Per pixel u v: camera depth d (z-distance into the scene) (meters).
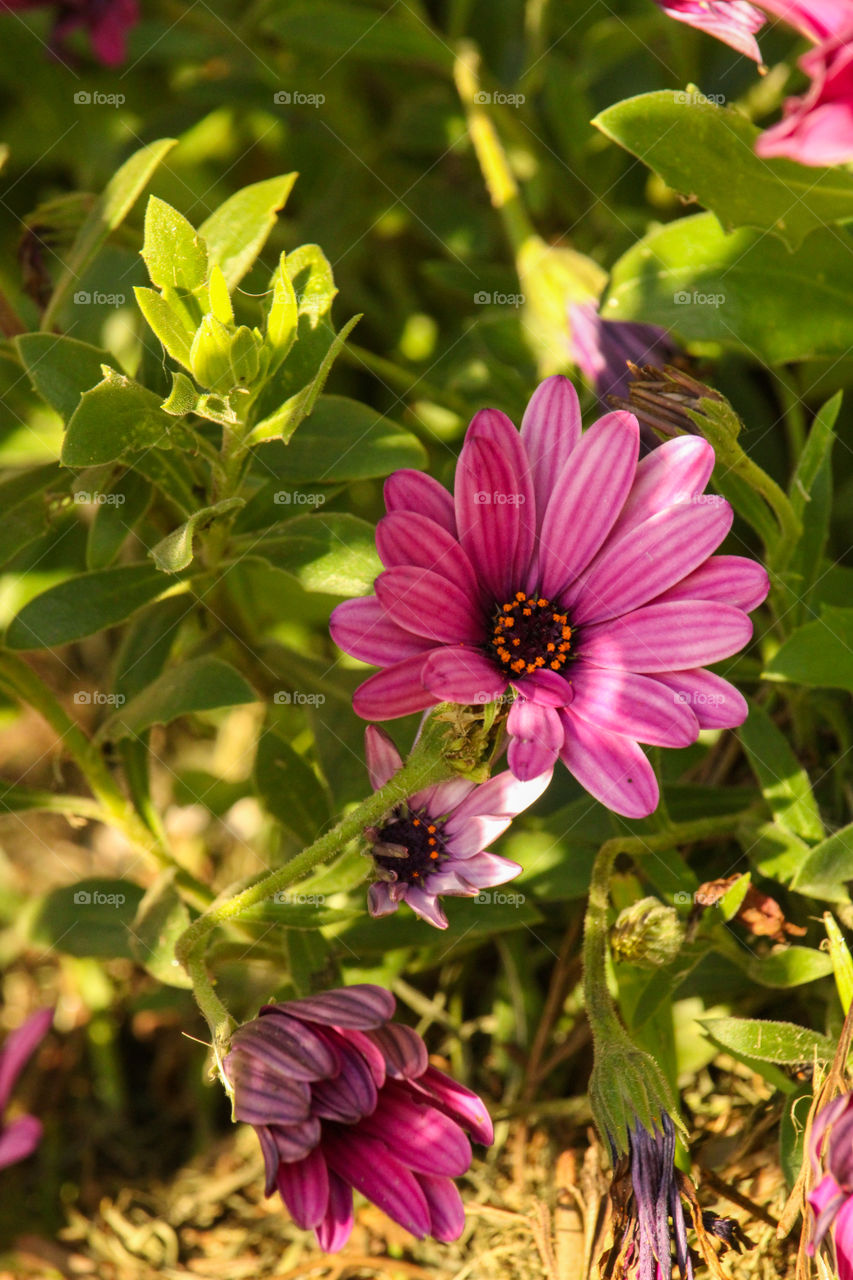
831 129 0.40
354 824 0.44
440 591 0.44
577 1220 0.49
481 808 0.45
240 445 0.46
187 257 0.45
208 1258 0.52
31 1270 0.52
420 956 0.51
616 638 0.44
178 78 0.63
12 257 0.63
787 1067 0.48
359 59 0.60
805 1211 0.45
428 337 0.60
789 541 0.48
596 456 0.44
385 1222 0.50
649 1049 0.48
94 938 0.51
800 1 0.42
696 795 0.50
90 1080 0.56
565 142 0.59
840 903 0.48
